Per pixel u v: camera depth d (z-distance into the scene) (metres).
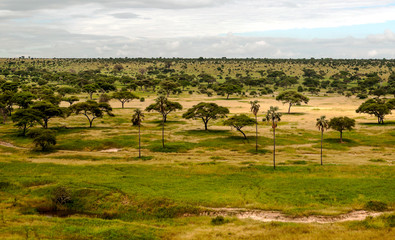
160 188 54.34
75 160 75.94
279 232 36.53
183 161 75.62
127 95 180.38
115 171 65.56
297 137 104.88
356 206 45.50
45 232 36.34
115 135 104.69
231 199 49.12
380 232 35.25
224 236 35.81
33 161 73.38
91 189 53.19
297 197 49.66
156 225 41.94
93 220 41.91
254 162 73.94
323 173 63.00
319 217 42.34
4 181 56.34
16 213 44.72
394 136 102.62
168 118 146.88
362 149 88.94
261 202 48.19
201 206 47.09
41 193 52.44
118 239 35.12
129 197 50.56
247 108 184.25
